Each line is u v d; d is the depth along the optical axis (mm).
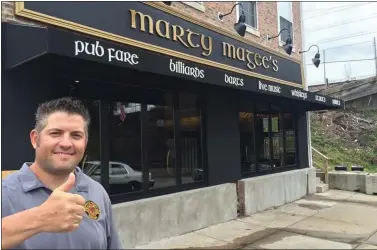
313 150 15773
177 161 7309
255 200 8812
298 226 7414
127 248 5770
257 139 9930
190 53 7801
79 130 1830
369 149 20016
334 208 9344
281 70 11047
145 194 6574
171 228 6590
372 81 24484
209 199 7500
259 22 10398
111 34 6176
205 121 8039
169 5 7422
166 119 7191
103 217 1960
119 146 6258
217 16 8805
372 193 11594
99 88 6020
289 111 11641
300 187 10992
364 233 6836
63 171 1796
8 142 4746
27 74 5016
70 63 5539
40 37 4398
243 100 9453
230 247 5992
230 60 8914
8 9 4879
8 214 1683
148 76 6699
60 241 1714
